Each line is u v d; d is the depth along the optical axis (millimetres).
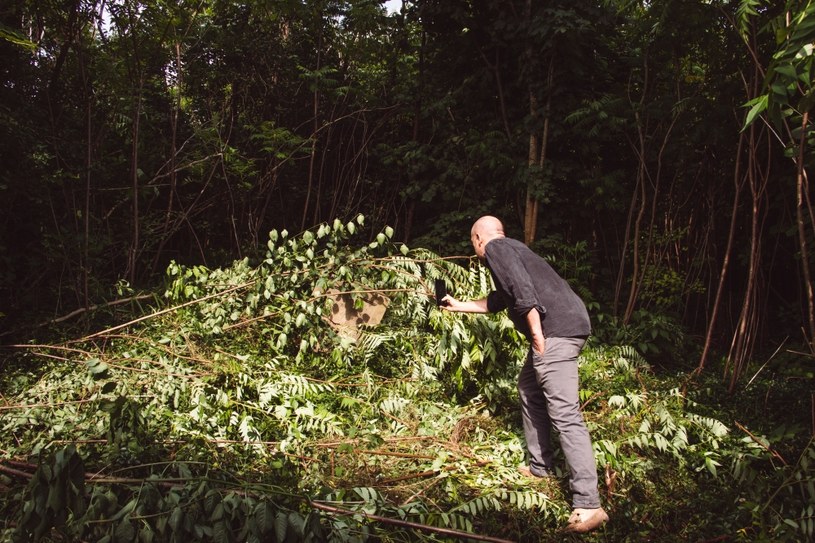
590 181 7188
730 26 5289
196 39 8281
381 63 9352
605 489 3160
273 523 2227
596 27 7426
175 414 3408
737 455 3268
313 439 3506
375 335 4543
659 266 7000
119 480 2449
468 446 3602
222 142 7930
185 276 5047
